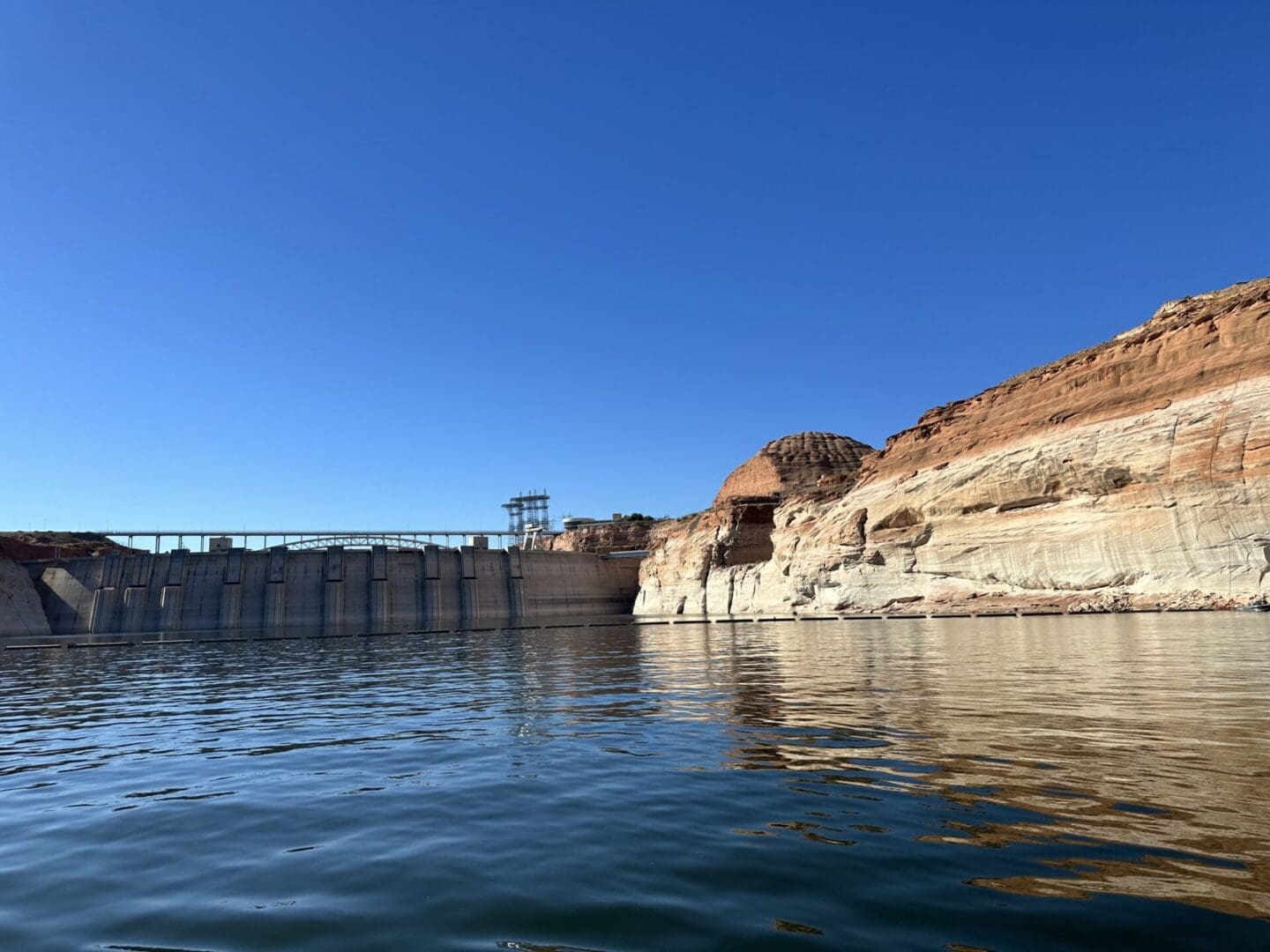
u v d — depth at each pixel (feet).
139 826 32.94
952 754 39.78
